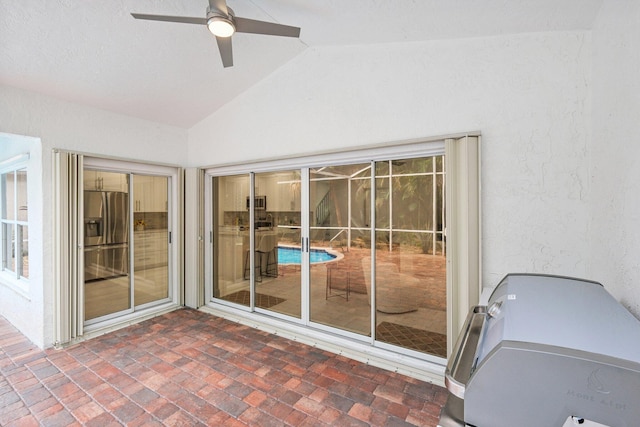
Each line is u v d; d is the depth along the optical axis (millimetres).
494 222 2471
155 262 4531
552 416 814
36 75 2908
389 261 3121
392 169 3066
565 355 815
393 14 2393
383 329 3152
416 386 2582
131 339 3480
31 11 2248
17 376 2709
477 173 2494
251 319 4016
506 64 2420
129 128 3988
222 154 4293
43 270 3225
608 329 983
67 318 3303
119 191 4094
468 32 2471
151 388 2537
